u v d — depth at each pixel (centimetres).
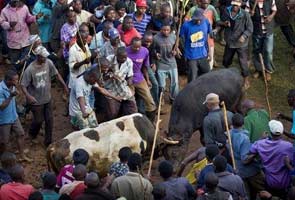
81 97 1323
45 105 1399
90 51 1493
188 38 1555
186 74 1748
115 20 1573
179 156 1291
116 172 1078
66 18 1631
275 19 1788
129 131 1255
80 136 1225
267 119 1223
